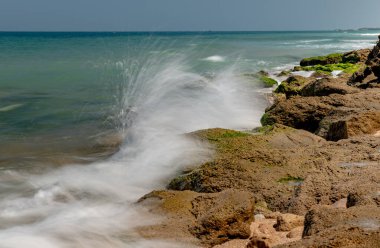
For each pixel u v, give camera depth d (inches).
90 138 561.9
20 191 367.2
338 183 269.3
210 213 237.8
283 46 2938.0
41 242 247.3
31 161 463.5
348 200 230.1
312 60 1294.3
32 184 386.9
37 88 1039.6
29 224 287.7
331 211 190.9
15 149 515.2
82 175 397.4
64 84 1104.2
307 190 270.4
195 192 288.4
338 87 583.8
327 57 1285.7
